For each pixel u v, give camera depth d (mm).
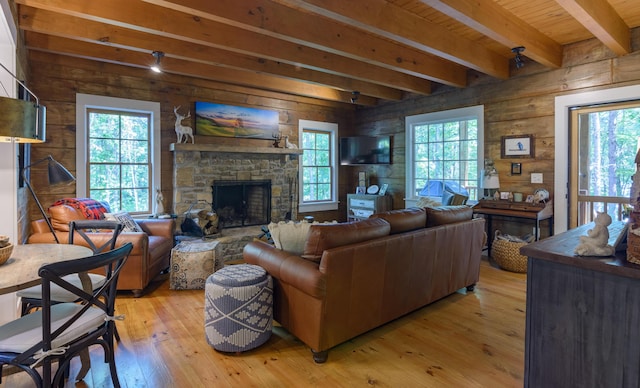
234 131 5523
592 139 4141
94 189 4465
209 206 5152
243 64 4219
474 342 2527
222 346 2344
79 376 2035
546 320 1422
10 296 2684
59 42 3705
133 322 2830
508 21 3354
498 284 3756
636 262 1229
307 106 6445
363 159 6484
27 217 3674
